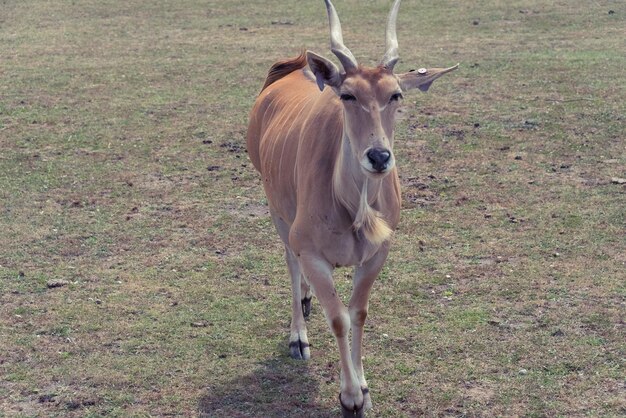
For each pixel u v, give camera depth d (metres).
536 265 8.43
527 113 13.35
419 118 13.33
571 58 16.78
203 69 16.95
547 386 6.43
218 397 6.40
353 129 5.56
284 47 18.78
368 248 6.04
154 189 10.74
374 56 17.50
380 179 5.84
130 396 6.40
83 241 9.22
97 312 7.66
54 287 8.16
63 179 11.09
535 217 9.58
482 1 23.11
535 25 20.25
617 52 17.19
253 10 23.33
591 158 11.38
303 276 6.81
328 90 6.35
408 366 6.76
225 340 7.21
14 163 11.67
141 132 13.01
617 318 7.36
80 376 6.66
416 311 7.63
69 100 14.87
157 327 7.40
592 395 6.30
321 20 21.69
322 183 6.00
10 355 6.96
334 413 6.20
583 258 8.54
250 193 10.59
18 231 9.45
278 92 7.52
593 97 14.05
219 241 9.20
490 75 15.75
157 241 9.21
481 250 8.80
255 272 8.48
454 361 6.81
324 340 7.28
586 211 9.68
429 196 10.31
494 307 7.64
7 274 8.42
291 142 6.68
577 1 22.69
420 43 18.78
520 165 11.20
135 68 17.19
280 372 6.74
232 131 12.98
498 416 6.09
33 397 6.41
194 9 23.69
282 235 7.14
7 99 14.95
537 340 7.07
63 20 22.66
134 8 24.02
